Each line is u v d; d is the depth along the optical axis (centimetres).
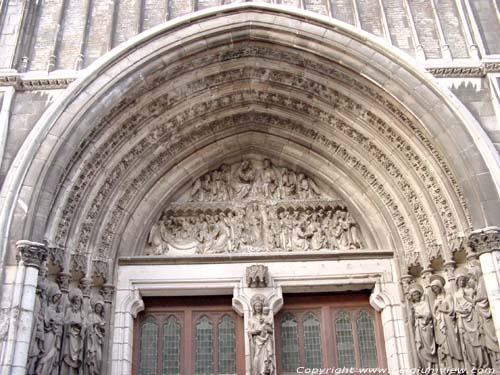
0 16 1384
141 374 1320
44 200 1151
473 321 1162
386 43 1347
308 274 1359
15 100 1270
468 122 1236
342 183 1470
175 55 1340
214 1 1434
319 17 1367
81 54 1341
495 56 1329
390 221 1389
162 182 1458
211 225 1451
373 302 1356
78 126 1229
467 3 1417
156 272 1352
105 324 1261
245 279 1348
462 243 1206
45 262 1135
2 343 1023
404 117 1333
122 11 1416
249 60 1417
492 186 1170
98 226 1318
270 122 1502
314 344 1356
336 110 1430
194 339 1355
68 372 1159
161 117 1412
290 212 1467
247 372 1259
